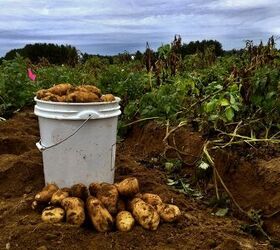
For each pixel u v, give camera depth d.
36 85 2.16
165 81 1.83
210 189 1.12
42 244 0.81
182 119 1.44
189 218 0.93
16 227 0.86
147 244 0.83
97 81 2.23
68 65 3.34
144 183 1.09
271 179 1.01
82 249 0.81
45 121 0.97
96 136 0.96
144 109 1.62
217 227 0.91
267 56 1.56
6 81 2.07
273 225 0.93
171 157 1.39
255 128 1.27
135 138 1.71
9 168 1.13
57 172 0.98
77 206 0.86
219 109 1.25
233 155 1.15
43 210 0.91
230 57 2.14
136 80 1.87
